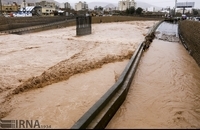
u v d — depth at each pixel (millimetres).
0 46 21547
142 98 9125
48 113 7637
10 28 39562
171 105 8586
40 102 8539
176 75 12773
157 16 93812
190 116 7766
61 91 9688
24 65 14391
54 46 22109
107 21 68750
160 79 11828
